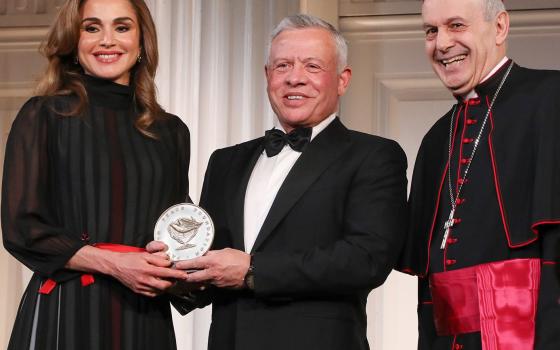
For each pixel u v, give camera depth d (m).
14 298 5.76
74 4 4.00
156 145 4.04
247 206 3.89
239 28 5.57
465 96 3.89
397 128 5.66
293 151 3.94
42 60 5.89
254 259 3.68
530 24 5.57
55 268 3.79
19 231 3.80
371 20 5.70
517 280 3.56
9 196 3.83
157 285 3.73
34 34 5.91
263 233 3.77
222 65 5.54
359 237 3.74
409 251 3.96
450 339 3.70
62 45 4.00
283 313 3.73
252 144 4.11
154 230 3.82
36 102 3.95
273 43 3.97
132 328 3.87
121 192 3.92
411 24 5.67
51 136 3.91
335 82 3.96
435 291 3.76
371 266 3.70
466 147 3.80
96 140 3.94
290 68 3.91
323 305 3.75
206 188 4.13
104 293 3.84
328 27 3.99
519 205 3.59
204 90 5.53
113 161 3.94
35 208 3.81
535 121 3.64
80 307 3.82
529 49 5.56
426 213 3.92
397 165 3.90
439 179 3.87
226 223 3.89
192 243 3.77
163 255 3.74
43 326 3.82
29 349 3.83
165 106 5.50
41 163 3.87
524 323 3.53
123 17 4.02
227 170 4.05
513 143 3.66
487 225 3.65
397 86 5.68
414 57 5.67
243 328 3.74
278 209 3.79
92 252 3.79
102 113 3.99
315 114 3.91
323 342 3.70
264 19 5.56
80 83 4.00
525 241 3.54
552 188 3.53
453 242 3.71
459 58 3.78
